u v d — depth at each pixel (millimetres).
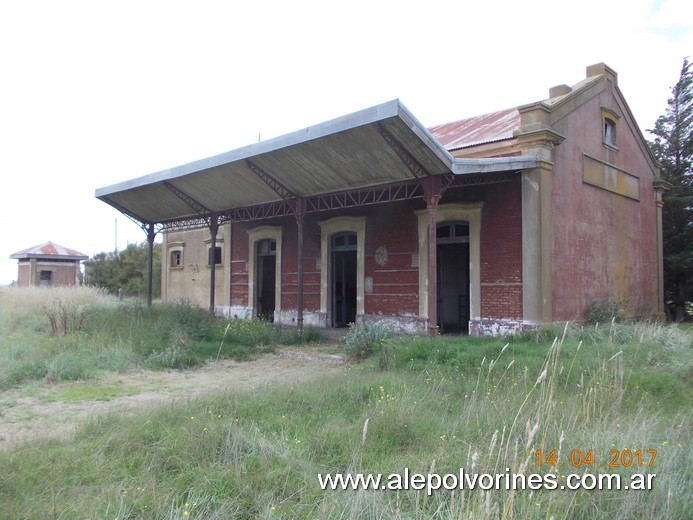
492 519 3158
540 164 11742
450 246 17938
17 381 8719
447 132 17094
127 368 9945
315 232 17328
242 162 13242
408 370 8602
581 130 13727
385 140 10156
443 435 4941
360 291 15641
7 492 3889
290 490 3922
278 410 5945
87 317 14070
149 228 19812
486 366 8141
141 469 4328
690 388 7227
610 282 14719
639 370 7801
